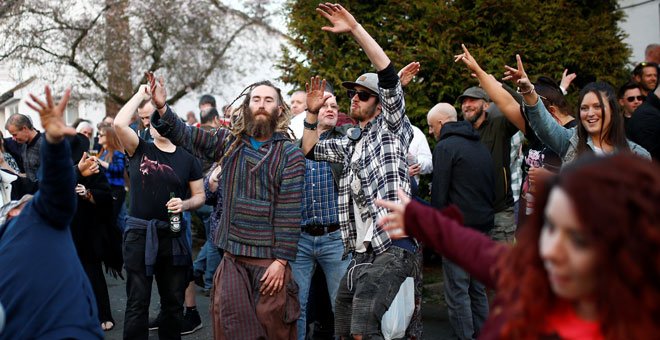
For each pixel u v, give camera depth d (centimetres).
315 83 481
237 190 440
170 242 541
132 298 532
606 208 157
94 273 643
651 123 532
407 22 817
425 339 609
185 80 1678
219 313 434
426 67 796
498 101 441
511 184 623
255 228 436
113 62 1650
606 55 848
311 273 552
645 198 157
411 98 796
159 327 555
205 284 739
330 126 587
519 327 181
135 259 534
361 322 442
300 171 447
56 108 297
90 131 1056
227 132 462
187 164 555
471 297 585
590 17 877
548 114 433
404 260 449
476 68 441
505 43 815
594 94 418
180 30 1656
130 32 1666
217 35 1706
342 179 478
